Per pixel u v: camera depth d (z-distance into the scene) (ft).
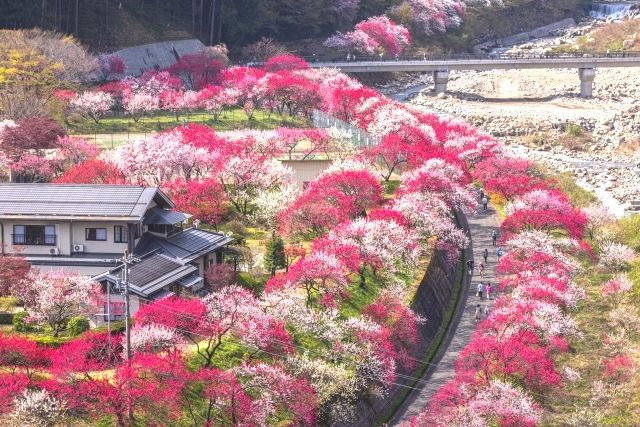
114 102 505.66
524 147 551.18
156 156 336.90
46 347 217.77
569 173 479.41
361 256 274.77
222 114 515.50
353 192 323.16
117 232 260.83
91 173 329.93
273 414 210.79
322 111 493.77
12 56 476.13
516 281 299.79
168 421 201.67
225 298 230.27
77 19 615.98
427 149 392.06
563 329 267.39
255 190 330.13
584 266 331.98
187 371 209.46
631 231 361.71
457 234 329.93
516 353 244.22
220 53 622.54
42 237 262.67
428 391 249.14
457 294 315.58
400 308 259.80
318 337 238.27
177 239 271.49
